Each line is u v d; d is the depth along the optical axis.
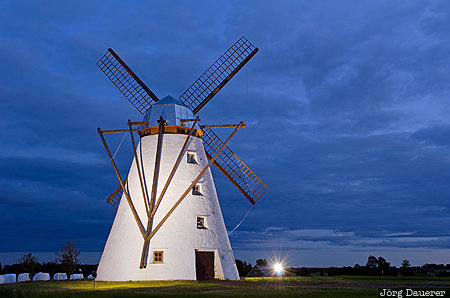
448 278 32.88
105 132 34.50
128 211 31.88
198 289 23.02
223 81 38.03
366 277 34.22
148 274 29.08
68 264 43.38
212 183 34.25
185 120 33.50
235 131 33.06
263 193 36.38
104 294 19.95
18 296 19.03
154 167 32.38
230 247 33.12
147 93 37.78
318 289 22.23
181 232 30.42
